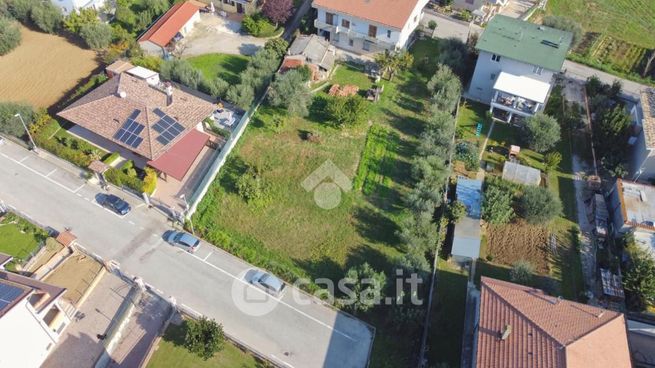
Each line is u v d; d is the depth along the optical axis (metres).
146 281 46.28
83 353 41.00
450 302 46.12
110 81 60.84
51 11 73.06
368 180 56.28
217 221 51.62
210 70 69.75
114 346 41.81
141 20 75.81
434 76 66.44
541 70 62.84
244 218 52.03
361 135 61.84
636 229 50.03
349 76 70.19
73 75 67.56
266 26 75.50
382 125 63.22
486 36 65.62
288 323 44.12
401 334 43.72
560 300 40.00
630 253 48.38
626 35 83.69
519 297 40.06
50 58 70.38
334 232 51.25
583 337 36.28
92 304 44.16
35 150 56.97
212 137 59.47
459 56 70.06
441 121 60.72
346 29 71.88
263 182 54.84
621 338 37.75
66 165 56.06
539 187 54.72
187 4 76.94
